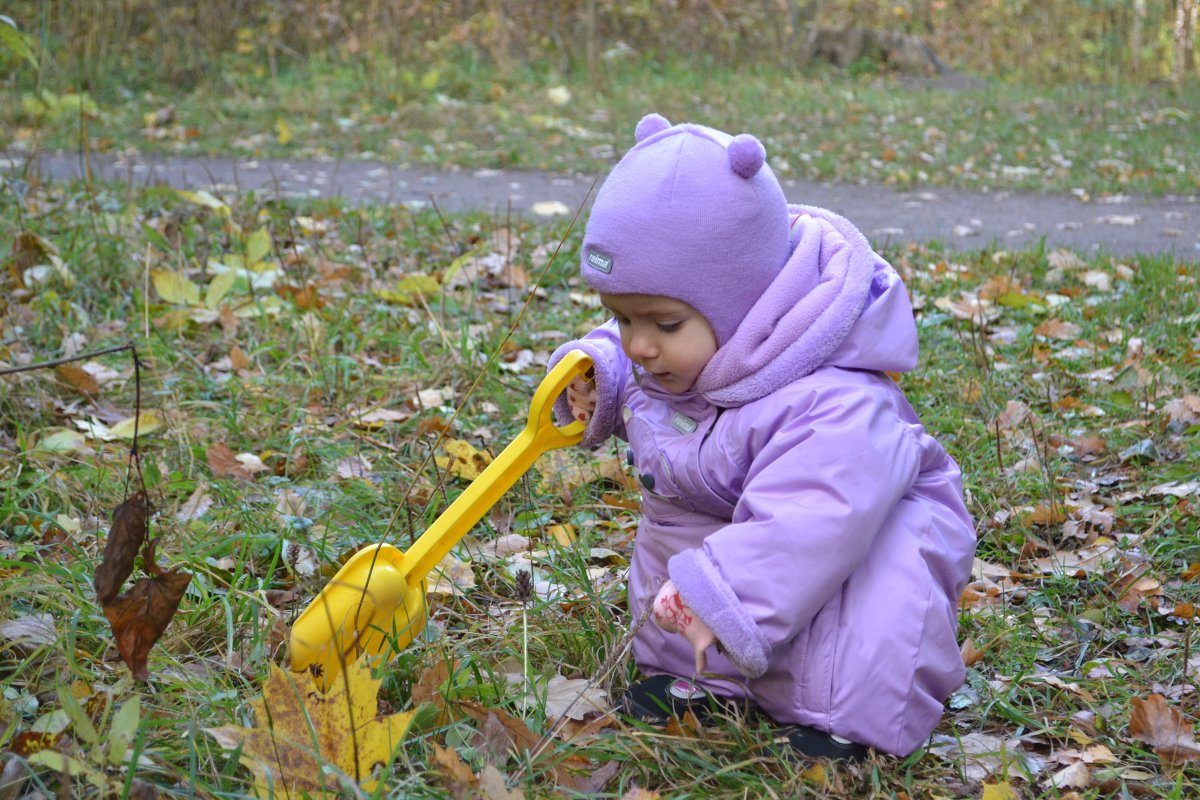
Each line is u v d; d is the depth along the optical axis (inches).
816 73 550.6
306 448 123.1
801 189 317.7
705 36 552.1
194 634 84.4
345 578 77.9
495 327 162.7
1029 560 107.0
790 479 71.2
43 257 168.4
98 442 120.3
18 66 433.4
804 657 73.5
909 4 645.9
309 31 502.3
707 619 69.6
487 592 98.7
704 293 74.3
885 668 72.4
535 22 534.3
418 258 205.0
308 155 350.6
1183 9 613.6
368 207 240.5
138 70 460.8
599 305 178.5
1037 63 613.0
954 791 74.6
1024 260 213.5
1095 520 112.6
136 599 65.3
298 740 66.0
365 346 156.4
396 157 348.8
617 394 84.6
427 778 68.3
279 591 93.4
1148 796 74.5
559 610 92.8
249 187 284.7
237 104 420.8
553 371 83.3
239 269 172.1
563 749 70.4
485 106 437.7
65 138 350.6
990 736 81.2
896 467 72.4
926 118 440.1
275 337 157.3
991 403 141.2
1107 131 425.7
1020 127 426.0
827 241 78.8
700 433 78.8
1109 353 159.9
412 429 133.3
